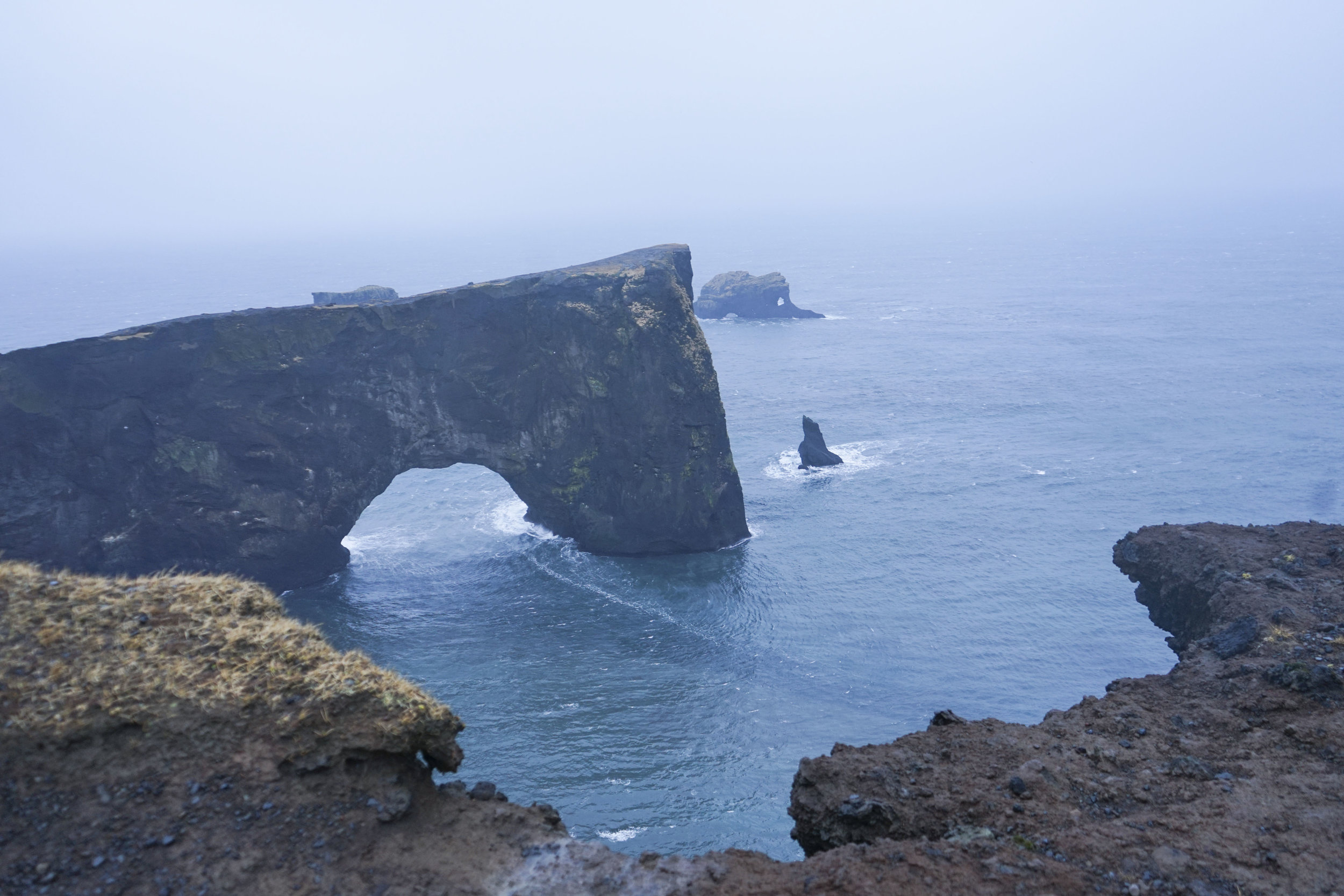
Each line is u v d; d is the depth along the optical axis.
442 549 85.44
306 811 13.42
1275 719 18.78
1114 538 82.06
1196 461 104.19
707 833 40.69
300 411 74.81
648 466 80.25
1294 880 13.09
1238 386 141.12
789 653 61.12
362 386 76.56
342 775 13.97
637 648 62.66
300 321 72.88
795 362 178.50
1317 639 21.95
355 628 67.56
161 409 70.38
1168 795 16.02
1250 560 28.05
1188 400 134.25
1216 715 19.28
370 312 75.00
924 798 16.09
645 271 80.25
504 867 13.35
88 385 67.69
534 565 80.44
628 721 52.06
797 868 13.54
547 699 55.06
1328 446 107.50
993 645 61.91
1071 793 16.14
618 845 39.91
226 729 13.97
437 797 14.75
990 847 13.94
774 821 41.62
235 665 14.90
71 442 68.06
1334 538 29.64
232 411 72.12
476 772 46.44
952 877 13.07
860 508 91.81
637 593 72.94
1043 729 19.34
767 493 97.38
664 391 79.06
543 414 81.81
